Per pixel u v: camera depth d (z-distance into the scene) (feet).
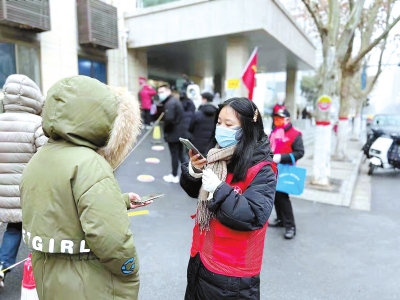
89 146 4.30
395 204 18.72
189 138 19.01
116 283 4.36
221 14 30.30
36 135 8.09
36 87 8.82
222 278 5.08
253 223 4.80
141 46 36.32
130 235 4.16
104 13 30.78
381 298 9.07
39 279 4.44
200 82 69.36
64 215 4.00
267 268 10.66
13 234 8.77
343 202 18.28
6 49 23.91
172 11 33.45
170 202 16.88
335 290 9.42
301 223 15.03
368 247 12.48
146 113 38.60
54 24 27.48
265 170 5.11
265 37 31.60
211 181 4.82
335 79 20.93
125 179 20.65
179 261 10.78
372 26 30.73
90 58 31.86
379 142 27.55
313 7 22.40
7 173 8.20
